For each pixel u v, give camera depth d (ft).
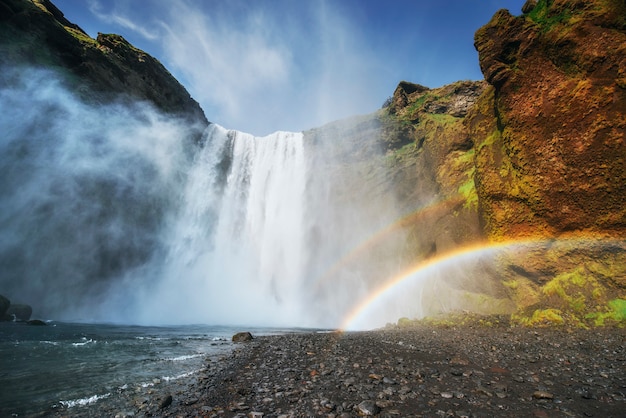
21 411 18.02
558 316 42.96
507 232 57.77
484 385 21.99
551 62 50.31
